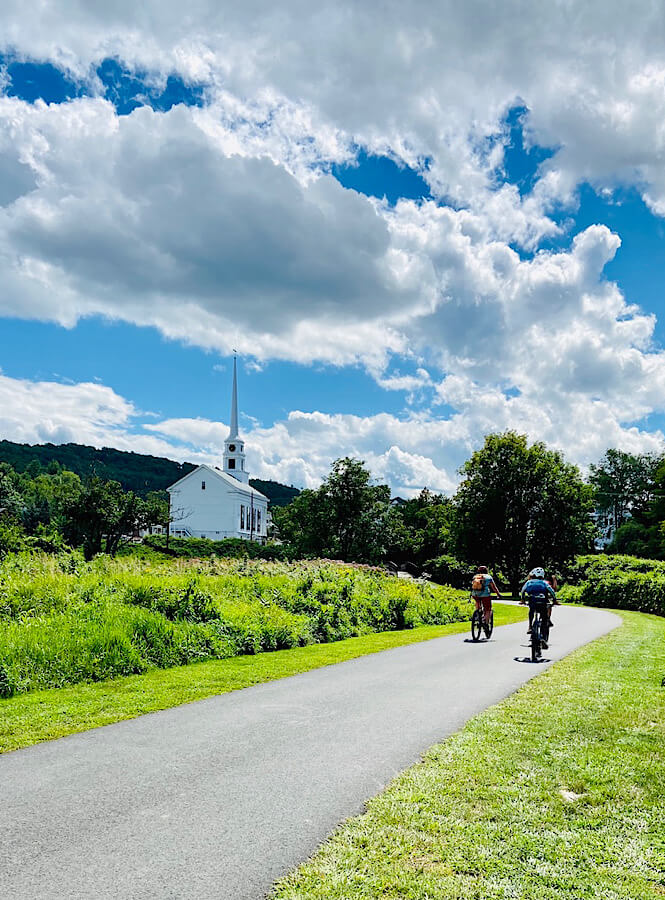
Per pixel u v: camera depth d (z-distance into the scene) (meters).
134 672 11.40
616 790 5.36
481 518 56.03
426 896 3.74
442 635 18.64
